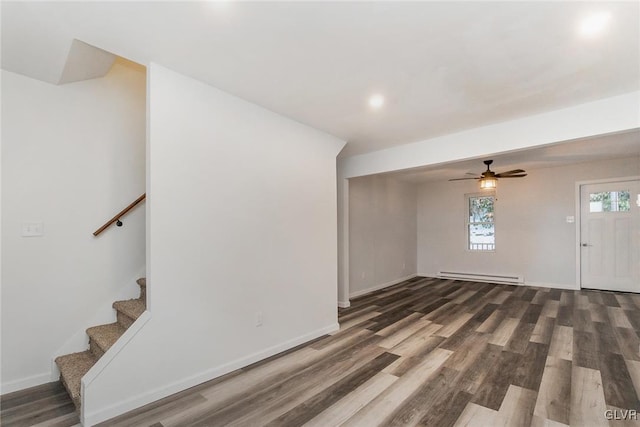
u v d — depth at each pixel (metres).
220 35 1.86
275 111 3.04
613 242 5.55
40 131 2.51
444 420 2.00
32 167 2.47
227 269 2.67
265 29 1.79
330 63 2.17
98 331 2.61
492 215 6.85
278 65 2.20
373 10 1.62
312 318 3.49
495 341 3.34
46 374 2.50
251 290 2.87
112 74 2.91
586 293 5.50
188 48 2.00
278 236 3.13
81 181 2.71
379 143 4.08
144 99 3.11
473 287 6.29
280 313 3.13
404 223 7.32
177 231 2.34
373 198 6.29
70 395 2.23
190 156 2.42
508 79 2.39
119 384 2.07
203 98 2.49
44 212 2.51
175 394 2.31
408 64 2.18
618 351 3.02
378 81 2.43
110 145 2.88
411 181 7.28
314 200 3.55
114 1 1.56
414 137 3.82
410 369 2.71
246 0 1.55
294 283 3.29
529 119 3.14
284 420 2.02
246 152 2.82
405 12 1.64
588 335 3.46
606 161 5.53
